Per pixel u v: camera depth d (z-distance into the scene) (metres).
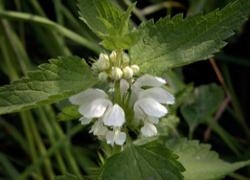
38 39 0.54
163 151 0.26
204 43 0.26
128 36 0.24
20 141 0.50
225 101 0.50
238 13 0.26
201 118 0.43
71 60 0.26
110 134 0.26
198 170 0.31
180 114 0.49
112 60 0.26
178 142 0.32
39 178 0.46
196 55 0.26
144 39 0.27
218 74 0.48
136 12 0.51
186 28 0.26
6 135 0.51
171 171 0.26
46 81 0.26
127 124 0.27
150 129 0.27
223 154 0.49
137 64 0.26
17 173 0.48
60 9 0.51
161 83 0.27
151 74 0.26
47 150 0.49
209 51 0.26
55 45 0.52
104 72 0.26
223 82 0.48
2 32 0.51
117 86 0.26
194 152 0.32
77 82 0.26
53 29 0.48
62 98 0.25
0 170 0.48
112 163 0.26
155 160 0.26
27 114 0.48
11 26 0.53
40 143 0.48
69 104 0.30
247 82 0.54
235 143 0.50
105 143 0.30
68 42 0.54
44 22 0.48
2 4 0.52
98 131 0.26
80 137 0.51
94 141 0.50
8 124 0.51
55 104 0.50
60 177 0.30
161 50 0.26
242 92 0.53
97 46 0.49
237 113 0.50
